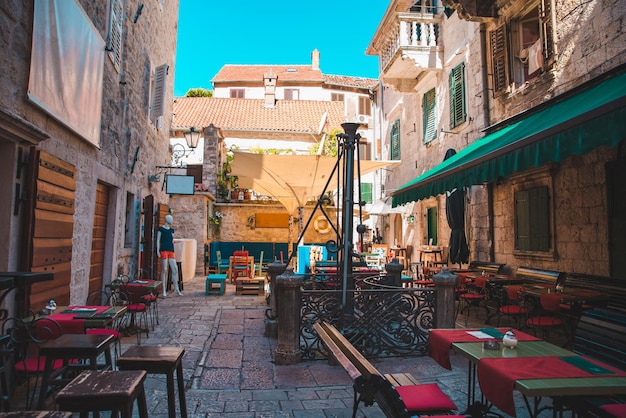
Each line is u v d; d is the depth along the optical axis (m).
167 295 10.34
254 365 4.84
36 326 3.72
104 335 3.31
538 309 5.89
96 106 6.38
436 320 5.19
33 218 4.38
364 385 2.47
